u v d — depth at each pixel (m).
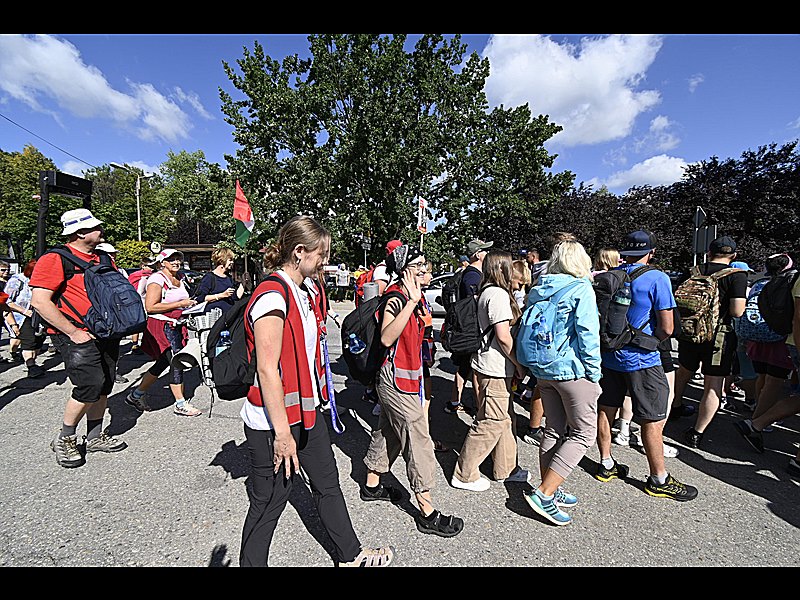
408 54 20.78
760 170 13.45
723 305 3.93
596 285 3.32
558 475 2.74
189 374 6.30
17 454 3.70
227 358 1.96
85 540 2.58
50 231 22.83
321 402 2.24
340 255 22.09
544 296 2.86
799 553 2.57
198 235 49.28
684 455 3.88
